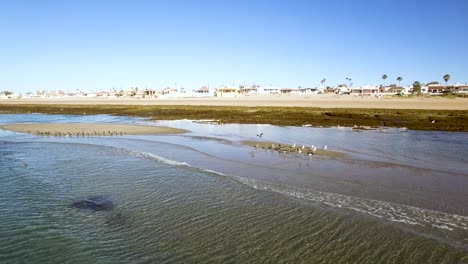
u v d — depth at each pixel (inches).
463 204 676.1
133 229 596.7
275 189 776.9
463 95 5447.8
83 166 1015.0
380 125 1983.3
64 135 1726.1
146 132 1796.3
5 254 516.1
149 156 1130.7
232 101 4645.7
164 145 1358.3
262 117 2482.8
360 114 2464.3
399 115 2381.9
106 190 794.2
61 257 508.7
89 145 1370.6
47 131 1865.2
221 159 1085.8
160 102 4864.7
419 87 6530.5
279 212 652.1
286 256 503.8
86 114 3299.7
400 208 658.8
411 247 518.0
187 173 916.0
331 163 1017.5
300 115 2544.3
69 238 565.0
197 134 1697.8
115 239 561.9
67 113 3454.7
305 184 813.9
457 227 576.7
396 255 499.2
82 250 528.1
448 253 500.1
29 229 596.7
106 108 3917.3
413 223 593.3
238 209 671.1
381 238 546.0
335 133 1685.5
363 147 1277.1
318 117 2401.6
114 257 508.4
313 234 565.3
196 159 1090.1
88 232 586.9
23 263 493.4
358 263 482.9
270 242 543.8
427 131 1738.4
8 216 650.2
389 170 931.3
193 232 582.2
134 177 890.7
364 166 977.5
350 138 1512.1
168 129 1903.3
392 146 1294.3
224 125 2107.5
